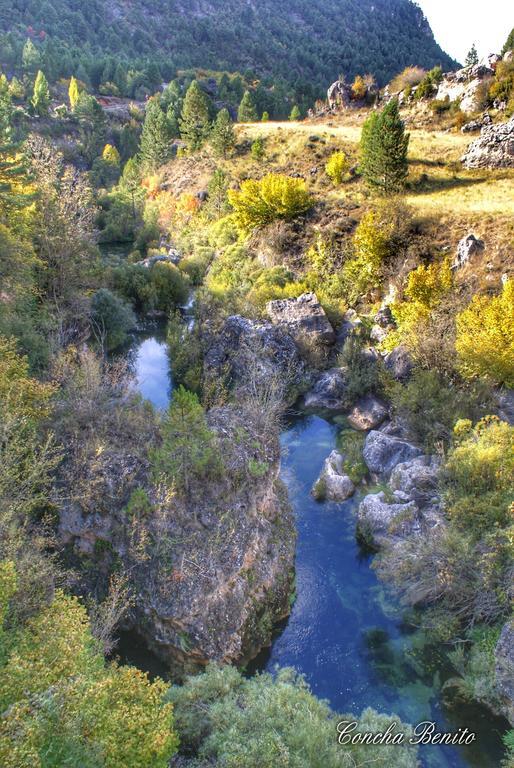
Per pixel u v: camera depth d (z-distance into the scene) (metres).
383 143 43.97
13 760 6.61
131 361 37.50
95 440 18.73
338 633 17.11
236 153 69.06
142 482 17.50
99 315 37.06
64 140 108.06
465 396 23.66
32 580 13.05
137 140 113.19
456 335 25.84
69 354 26.55
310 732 11.04
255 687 13.08
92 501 17.27
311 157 58.78
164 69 158.38
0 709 7.83
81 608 12.10
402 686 15.34
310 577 19.22
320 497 23.14
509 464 17.83
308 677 15.73
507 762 12.60
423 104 64.25
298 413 30.11
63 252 37.25
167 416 18.91
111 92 141.12
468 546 16.28
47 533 17.28
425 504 20.47
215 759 11.46
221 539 16.72
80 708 8.26
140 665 15.65
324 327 33.91
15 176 35.56
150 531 16.42
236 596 16.30
